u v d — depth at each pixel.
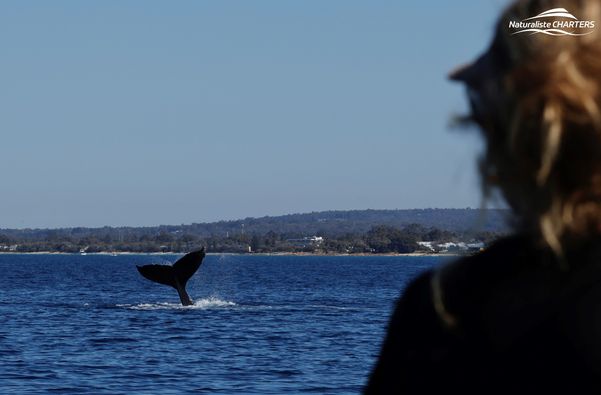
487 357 7.48
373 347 89.94
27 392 61.09
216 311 143.25
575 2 7.30
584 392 7.12
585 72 7.08
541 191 7.26
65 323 117.62
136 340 95.69
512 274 7.53
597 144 7.02
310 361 78.81
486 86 7.51
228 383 65.94
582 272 7.29
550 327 7.31
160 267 154.38
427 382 7.68
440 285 7.82
